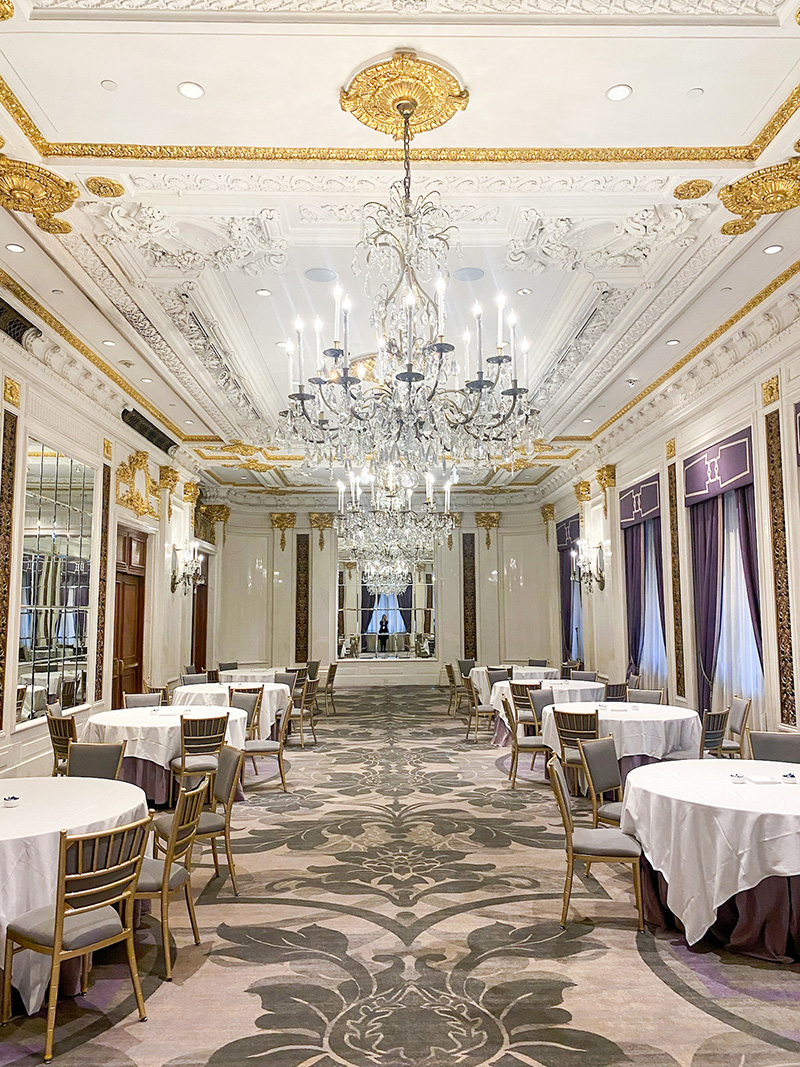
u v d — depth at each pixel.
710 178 4.36
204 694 8.27
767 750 5.33
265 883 4.75
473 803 6.82
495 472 13.78
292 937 3.94
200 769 6.06
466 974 3.51
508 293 6.34
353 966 3.60
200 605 14.62
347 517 11.67
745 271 5.55
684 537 8.46
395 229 4.61
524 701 8.59
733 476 7.25
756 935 3.64
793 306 5.97
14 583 6.16
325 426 5.54
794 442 6.21
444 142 4.05
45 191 4.36
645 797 4.03
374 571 14.53
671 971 3.52
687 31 3.21
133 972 3.14
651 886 4.06
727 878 3.60
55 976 2.87
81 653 7.68
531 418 5.08
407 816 6.38
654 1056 2.83
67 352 6.86
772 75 3.52
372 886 4.69
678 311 6.26
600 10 3.13
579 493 12.49
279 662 16.22
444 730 11.11
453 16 3.15
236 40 3.26
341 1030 3.03
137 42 3.26
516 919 4.16
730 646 7.60
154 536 10.40
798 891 3.57
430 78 3.48
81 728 7.54
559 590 15.02
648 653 9.88
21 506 6.25
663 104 3.73
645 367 7.77
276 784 7.59
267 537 16.53
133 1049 2.90
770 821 3.55
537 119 3.85
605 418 9.88
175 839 3.63
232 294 6.36
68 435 7.34
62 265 5.32
